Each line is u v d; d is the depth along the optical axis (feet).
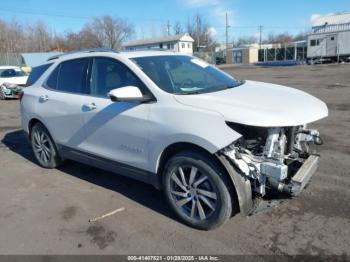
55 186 16.66
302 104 12.19
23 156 21.94
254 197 11.60
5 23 223.71
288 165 11.85
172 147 12.17
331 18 147.54
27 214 14.01
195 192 11.93
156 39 244.42
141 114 12.78
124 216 13.42
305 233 11.59
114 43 244.01
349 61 133.49
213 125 10.95
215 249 11.06
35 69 19.80
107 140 14.39
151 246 11.44
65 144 16.92
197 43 272.31
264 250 10.85
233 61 229.45
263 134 11.35
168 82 13.16
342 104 33.88
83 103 15.29
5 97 51.42
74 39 244.63
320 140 12.98
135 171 13.61
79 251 11.39
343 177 15.78
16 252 11.49
